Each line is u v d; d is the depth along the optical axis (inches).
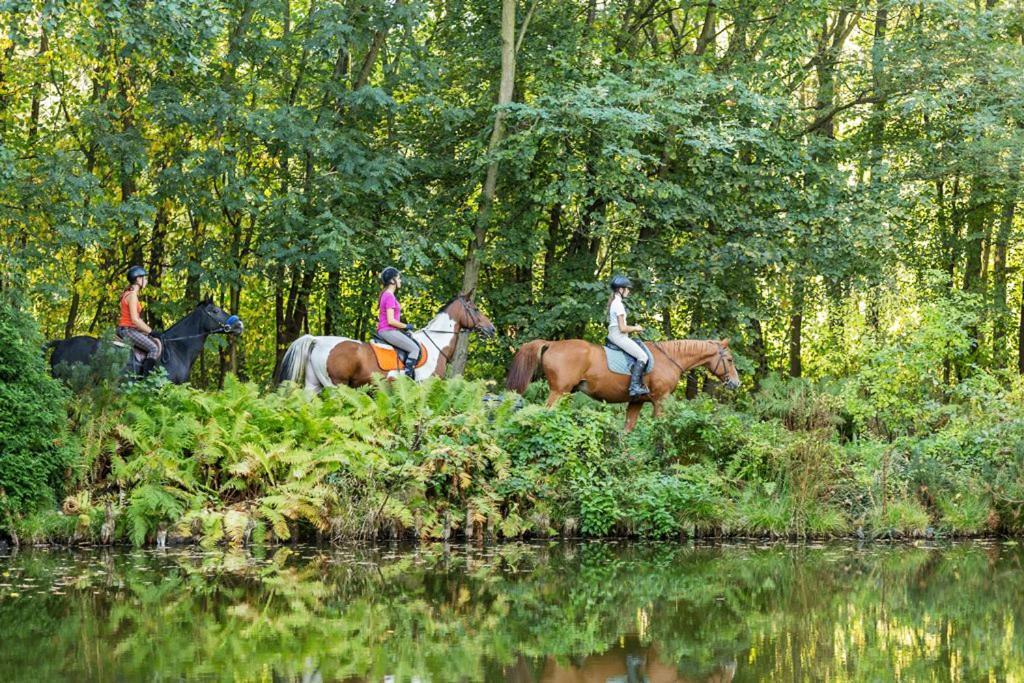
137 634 350.0
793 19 1010.7
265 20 1028.5
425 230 988.6
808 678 313.3
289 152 967.0
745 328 1102.4
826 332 1070.4
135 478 555.5
